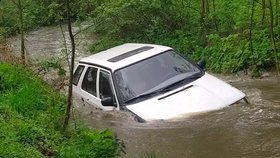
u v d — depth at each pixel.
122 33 16.67
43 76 12.21
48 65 11.54
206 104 7.70
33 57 16.84
